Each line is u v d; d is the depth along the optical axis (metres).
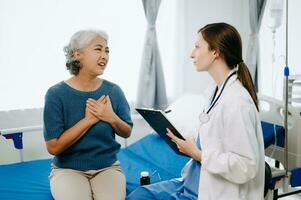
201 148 1.26
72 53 1.59
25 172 1.88
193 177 1.39
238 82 1.23
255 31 2.87
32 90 2.40
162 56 2.84
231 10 3.11
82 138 1.56
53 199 1.52
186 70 2.97
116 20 2.59
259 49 2.90
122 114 1.71
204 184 1.22
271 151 1.91
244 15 3.15
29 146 2.46
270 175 1.41
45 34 2.38
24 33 2.33
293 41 2.66
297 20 2.62
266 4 2.79
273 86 2.89
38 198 1.53
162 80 2.68
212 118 1.20
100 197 1.47
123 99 1.74
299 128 1.74
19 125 2.39
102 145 1.60
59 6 2.40
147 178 1.71
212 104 1.25
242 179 1.13
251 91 1.23
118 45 2.62
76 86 1.62
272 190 1.64
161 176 1.85
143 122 2.84
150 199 1.40
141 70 2.62
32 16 2.33
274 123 1.91
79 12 2.46
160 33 2.80
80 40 1.54
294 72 2.64
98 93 1.63
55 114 1.52
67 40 2.45
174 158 2.07
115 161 1.68
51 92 1.55
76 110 1.57
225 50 1.21
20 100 2.38
